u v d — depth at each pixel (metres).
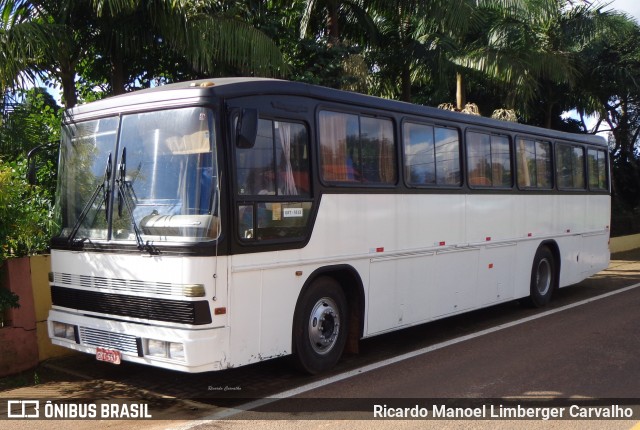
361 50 13.85
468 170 9.59
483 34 16.58
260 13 11.97
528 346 8.60
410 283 8.41
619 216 23.94
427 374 7.25
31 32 8.42
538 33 17.19
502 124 10.46
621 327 9.82
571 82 17.94
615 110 23.92
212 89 6.05
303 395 6.48
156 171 6.22
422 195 8.59
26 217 7.27
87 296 6.56
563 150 12.45
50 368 7.48
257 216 6.25
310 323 6.96
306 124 6.94
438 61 15.18
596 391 6.61
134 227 6.18
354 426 5.61
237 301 6.02
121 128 6.55
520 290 11.02
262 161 6.39
